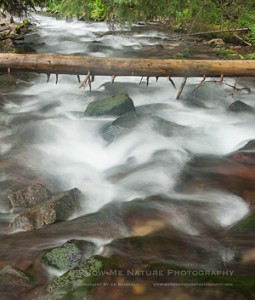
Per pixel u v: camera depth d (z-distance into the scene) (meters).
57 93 9.69
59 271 3.77
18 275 3.60
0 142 6.96
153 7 10.04
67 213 4.77
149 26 17.16
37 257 3.98
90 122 7.77
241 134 7.50
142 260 3.90
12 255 4.04
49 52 13.54
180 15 12.18
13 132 7.41
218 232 4.54
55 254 3.88
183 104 9.05
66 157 6.64
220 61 7.17
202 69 7.14
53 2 13.09
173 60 7.18
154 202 5.14
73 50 14.05
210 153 6.70
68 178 5.89
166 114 8.45
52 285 3.46
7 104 8.95
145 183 5.70
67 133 7.47
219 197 5.25
